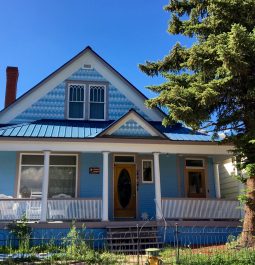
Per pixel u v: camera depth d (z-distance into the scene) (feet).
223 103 41.09
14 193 55.26
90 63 64.69
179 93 38.68
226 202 53.83
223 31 40.75
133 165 59.52
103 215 49.37
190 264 32.73
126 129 53.67
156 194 52.01
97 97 63.77
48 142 50.80
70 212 50.08
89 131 55.01
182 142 53.57
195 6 47.73
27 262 34.32
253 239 38.27
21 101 61.16
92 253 37.68
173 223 50.16
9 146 50.29
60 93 62.69
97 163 58.39
